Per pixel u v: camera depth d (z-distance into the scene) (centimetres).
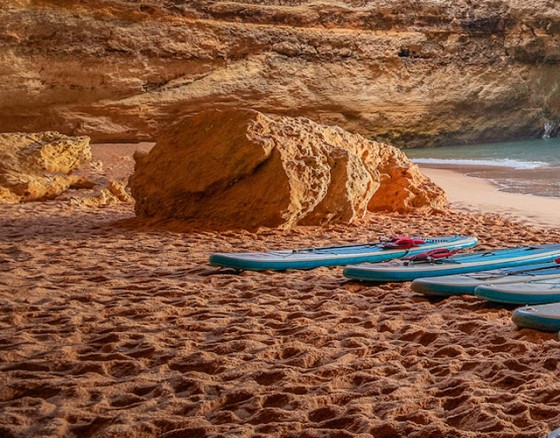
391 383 363
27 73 2291
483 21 2981
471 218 1077
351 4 2833
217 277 625
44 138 1399
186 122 988
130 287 587
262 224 918
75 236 854
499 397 342
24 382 364
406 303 536
